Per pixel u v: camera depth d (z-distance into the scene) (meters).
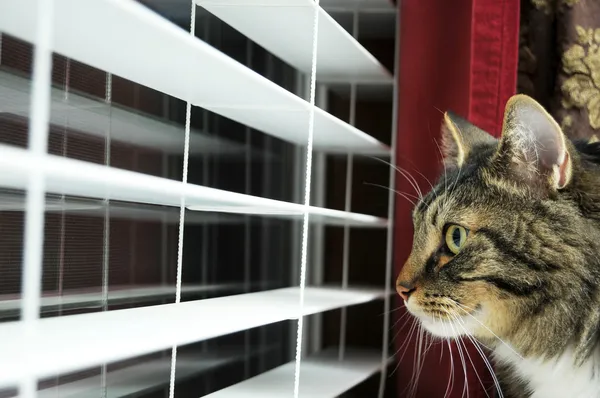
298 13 0.95
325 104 1.61
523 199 0.97
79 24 0.58
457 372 1.26
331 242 1.73
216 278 1.36
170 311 0.83
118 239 1.06
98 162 1.00
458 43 1.31
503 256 0.96
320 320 1.67
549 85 1.38
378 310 1.65
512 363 1.09
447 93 1.33
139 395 1.09
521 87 1.38
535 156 0.97
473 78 1.21
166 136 1.18
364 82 1.48
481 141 1.12
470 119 1.21
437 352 1.30
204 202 0.93
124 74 0.80
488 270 0.97
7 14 0.53
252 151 1.49
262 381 1.10
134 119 1.09
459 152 1.11
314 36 0.93
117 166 1.04
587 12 1.33
